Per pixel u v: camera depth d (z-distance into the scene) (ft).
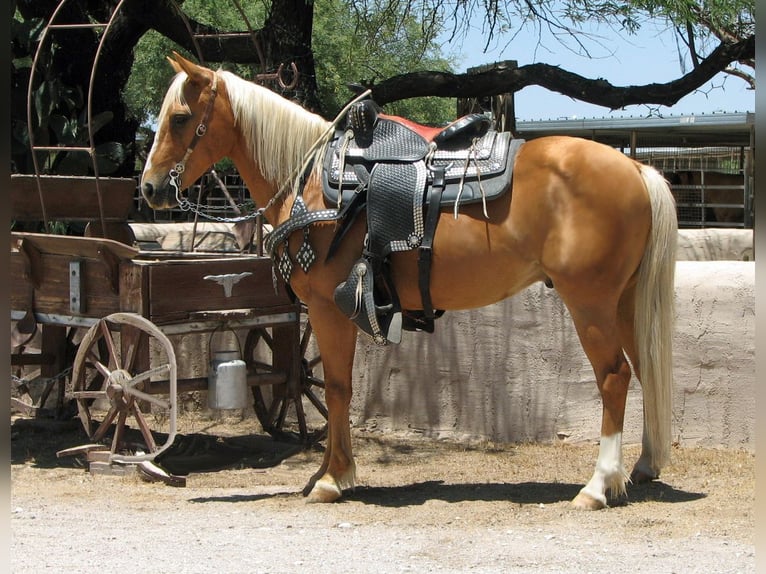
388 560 12.85
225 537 14.16
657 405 16.40
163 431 23.91
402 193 15.97
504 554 13.12
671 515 15.31
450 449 21.66
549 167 15.58
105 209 22.50
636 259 15.83
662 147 67.72
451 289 16.22
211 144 17.67
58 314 20.20
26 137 31.86
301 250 16.67
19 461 20.68
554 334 21.66
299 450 21.81
